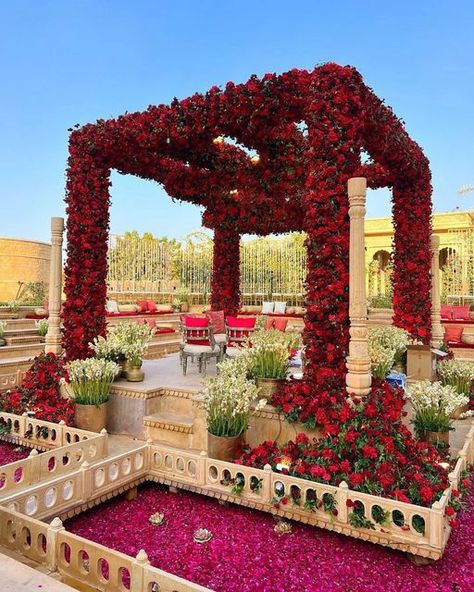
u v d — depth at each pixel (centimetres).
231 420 387
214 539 321
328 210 403
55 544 246
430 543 276
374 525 294
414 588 266
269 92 455
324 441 356
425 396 414
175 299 1431
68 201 584
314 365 403
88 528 337
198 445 454
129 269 1448
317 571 283
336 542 317
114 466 374
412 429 476
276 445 389
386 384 402
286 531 330
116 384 522
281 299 1388
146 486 414
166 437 471
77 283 578
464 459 374
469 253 1223
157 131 527
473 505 361
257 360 439
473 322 1024
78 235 582
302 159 636
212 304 1007
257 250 1421
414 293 682
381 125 486
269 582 271
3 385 678
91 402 483
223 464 365
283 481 333
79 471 343
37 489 313
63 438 448
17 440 483
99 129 571
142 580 210
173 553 303
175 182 740
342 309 399
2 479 353
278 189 759
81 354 566
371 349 491
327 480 322
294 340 472
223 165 727
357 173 411
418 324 679
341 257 400
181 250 1498
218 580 272
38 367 561
